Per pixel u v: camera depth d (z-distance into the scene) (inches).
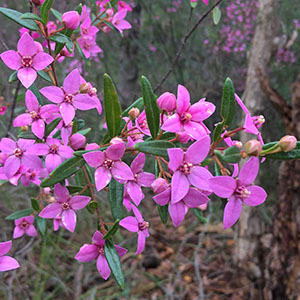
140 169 48.1
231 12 207.6
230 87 44.6
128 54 211.3
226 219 42.1
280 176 130.6
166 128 43.2
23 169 63.1
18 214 80.8
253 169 41.5
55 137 58.2
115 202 50.5
